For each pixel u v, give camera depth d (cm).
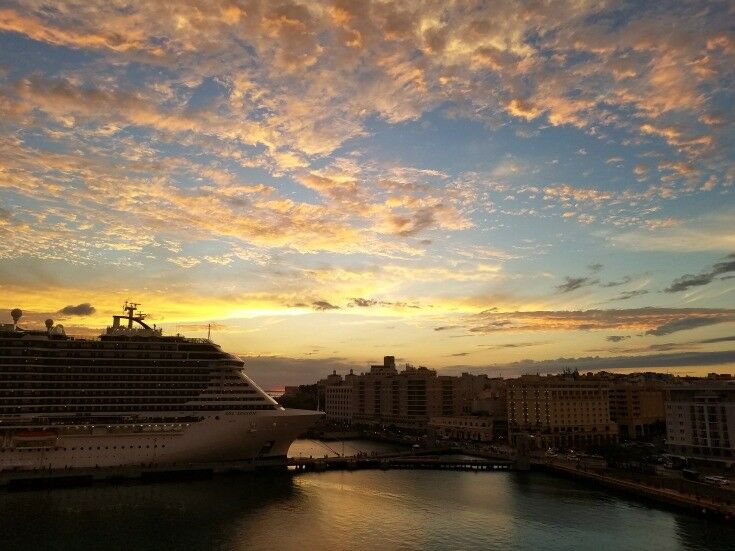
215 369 14900
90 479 13238
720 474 13800
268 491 13075
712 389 15188
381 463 17325
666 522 10869
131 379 13988
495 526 10544
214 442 14262
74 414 13212
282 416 14838
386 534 9944
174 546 9150
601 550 9250
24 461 12781
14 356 13062
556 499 12875
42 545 9094
